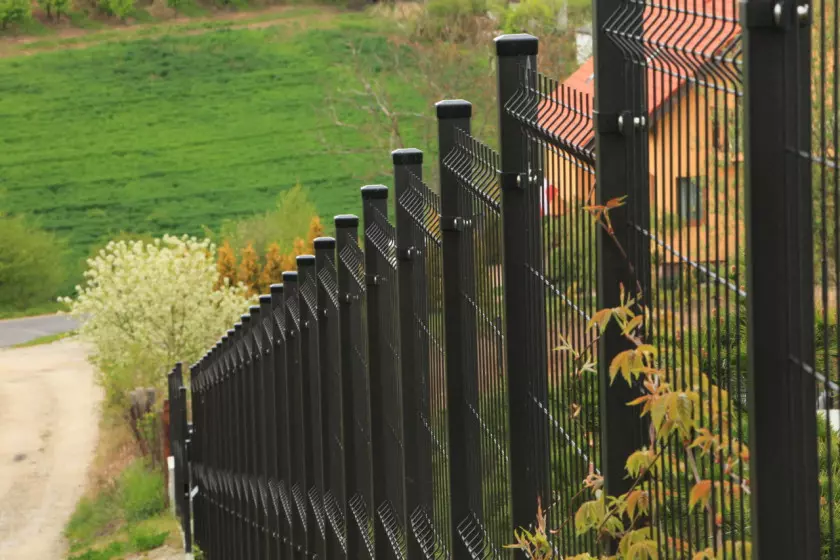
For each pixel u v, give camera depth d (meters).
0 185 139.25
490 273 8.89
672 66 5.39
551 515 7.88
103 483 53.75
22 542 48.12
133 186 139.50
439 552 10.85
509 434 8.34
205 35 172.25
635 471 6.09
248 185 138.62
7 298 114.62
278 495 21.78
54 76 163.25
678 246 5.27
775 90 4.17
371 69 153.12
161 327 58.12
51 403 70.81
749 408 4.27
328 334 16.28
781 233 4.20
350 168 139.50
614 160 6.32
